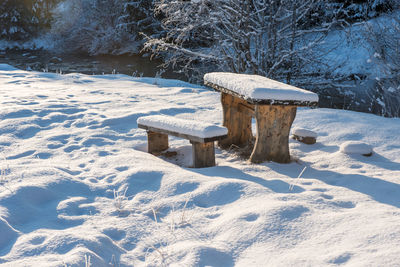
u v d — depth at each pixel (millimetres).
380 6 15461
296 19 11625
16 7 27922
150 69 20609
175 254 2461
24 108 6398
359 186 3680
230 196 3262
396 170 4258
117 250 2557
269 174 4117
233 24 11766
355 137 5613
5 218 2762
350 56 16656
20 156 4496
